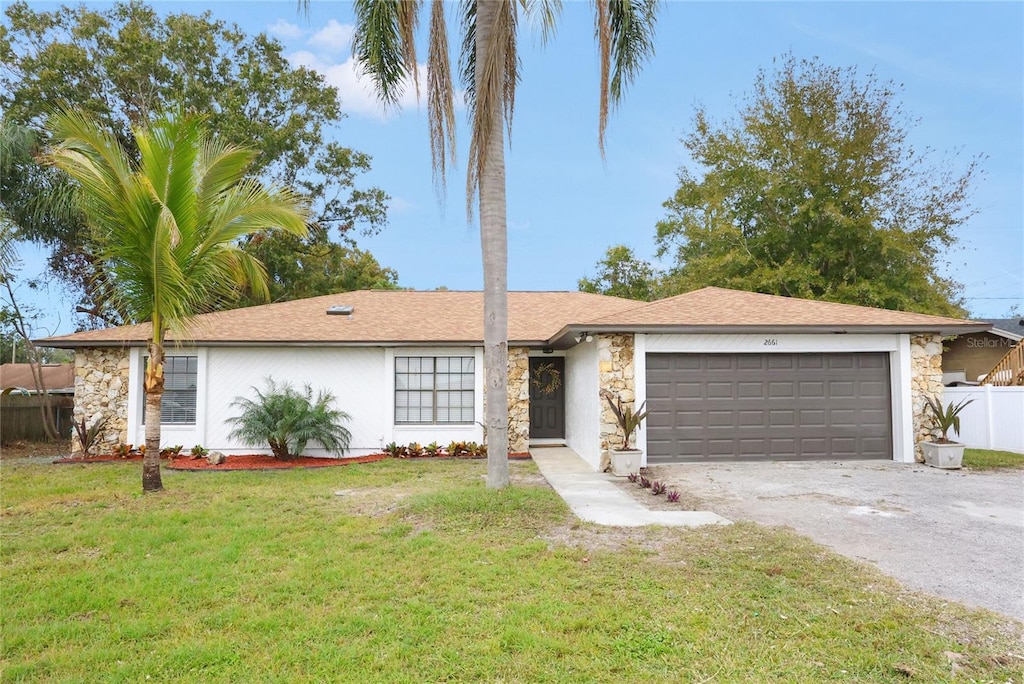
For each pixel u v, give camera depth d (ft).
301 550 19.81
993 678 11.45
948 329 36.60
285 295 80.33
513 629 13.42
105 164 28.09
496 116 27.68
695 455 37.24
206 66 77.25
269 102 80.69
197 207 29.76
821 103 82.79
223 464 39.55
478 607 14.84
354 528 22.45
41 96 65.72
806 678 11.52
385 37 29.68
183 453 43.34
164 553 19.72
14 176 51.08
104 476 35.22
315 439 41.50
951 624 13.65
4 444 55.47
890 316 38.40
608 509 25.00
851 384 38.11
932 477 32.37
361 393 44.88
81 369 43.86
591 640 12.97
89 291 71.41
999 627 13.47
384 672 11.85
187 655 12.50
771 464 36.60
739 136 89.81
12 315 57.47
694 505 25.88
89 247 50.60
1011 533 21.31
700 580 16.44
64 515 25.07
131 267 29.27
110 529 22.61
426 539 20.45
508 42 28.02
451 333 45.52
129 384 43.73
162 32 75.61
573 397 47.21
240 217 30.66
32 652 12.91
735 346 37.37
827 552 18.80
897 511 24.70
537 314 52.01
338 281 84.53
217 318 47.60
